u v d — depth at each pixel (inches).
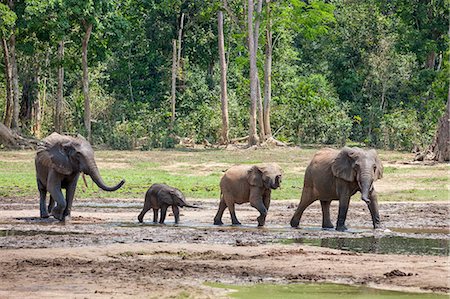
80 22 2167.8
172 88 2470.5
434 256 603.2
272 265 552.7
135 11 2556.6
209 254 603.8
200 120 2401.6
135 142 2193.7
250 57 2177.7
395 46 2440.9
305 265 553.0
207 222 887.1
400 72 2534.5
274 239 722.2
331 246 673.0
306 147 2256.4
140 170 1595.7
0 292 442.3
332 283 488.7
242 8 2559.1
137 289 457.1
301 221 908.6
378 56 2586.1
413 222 896.3
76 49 2362.2
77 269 526.9
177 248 630.5
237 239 716.7
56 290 452.1
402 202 1139.3
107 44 2324.1
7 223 838.5
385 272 525.7
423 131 2257.6
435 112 2271.2
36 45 2251.5
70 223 849.5
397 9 2527.1
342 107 2568.9
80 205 1071.6
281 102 2522.1
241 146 2236.7
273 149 2116.1
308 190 836.6
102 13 2181.3
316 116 2415.1
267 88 2285.9
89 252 601.0
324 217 836.6
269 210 1024.2
